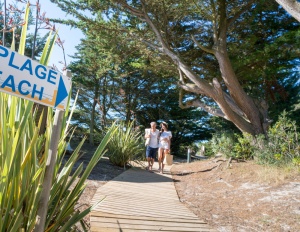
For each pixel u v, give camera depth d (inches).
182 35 488.1
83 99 928.3
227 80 407.8
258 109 431.2
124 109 1000.2
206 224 181.2
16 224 68.6
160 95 973.8
